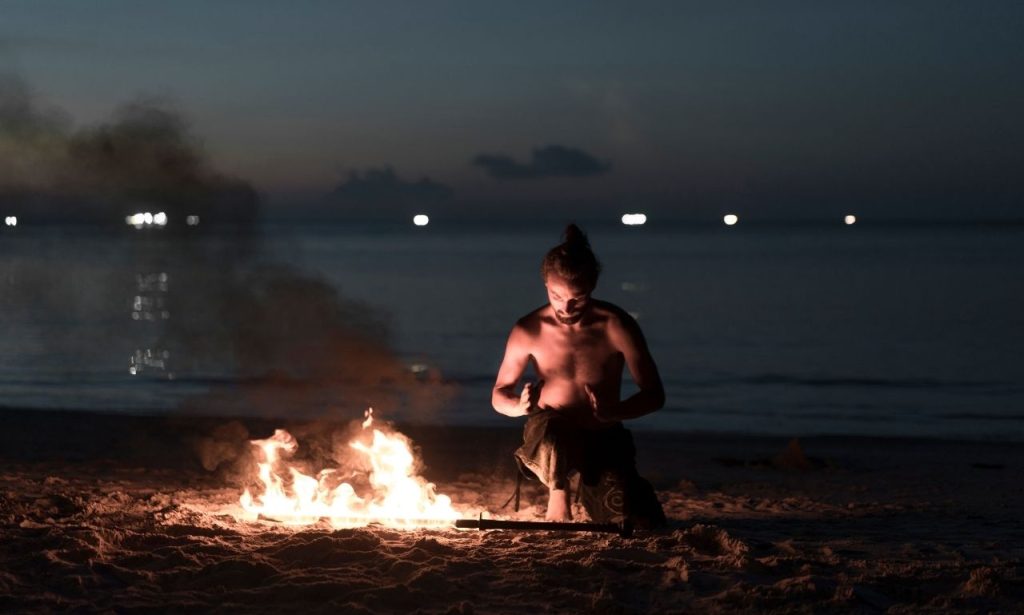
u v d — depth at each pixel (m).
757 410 19.69
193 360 24.39
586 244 5.66
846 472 11.34
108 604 3.87
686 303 47.22
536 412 5.73
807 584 4.14
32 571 4.30
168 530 5.20
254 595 3.99
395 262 91.44
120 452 10.73
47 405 17.62
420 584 4.15
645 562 4.69
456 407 18.12
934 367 26.62
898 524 6.69
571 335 5.74
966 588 4.21
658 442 14.29
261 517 5.80
